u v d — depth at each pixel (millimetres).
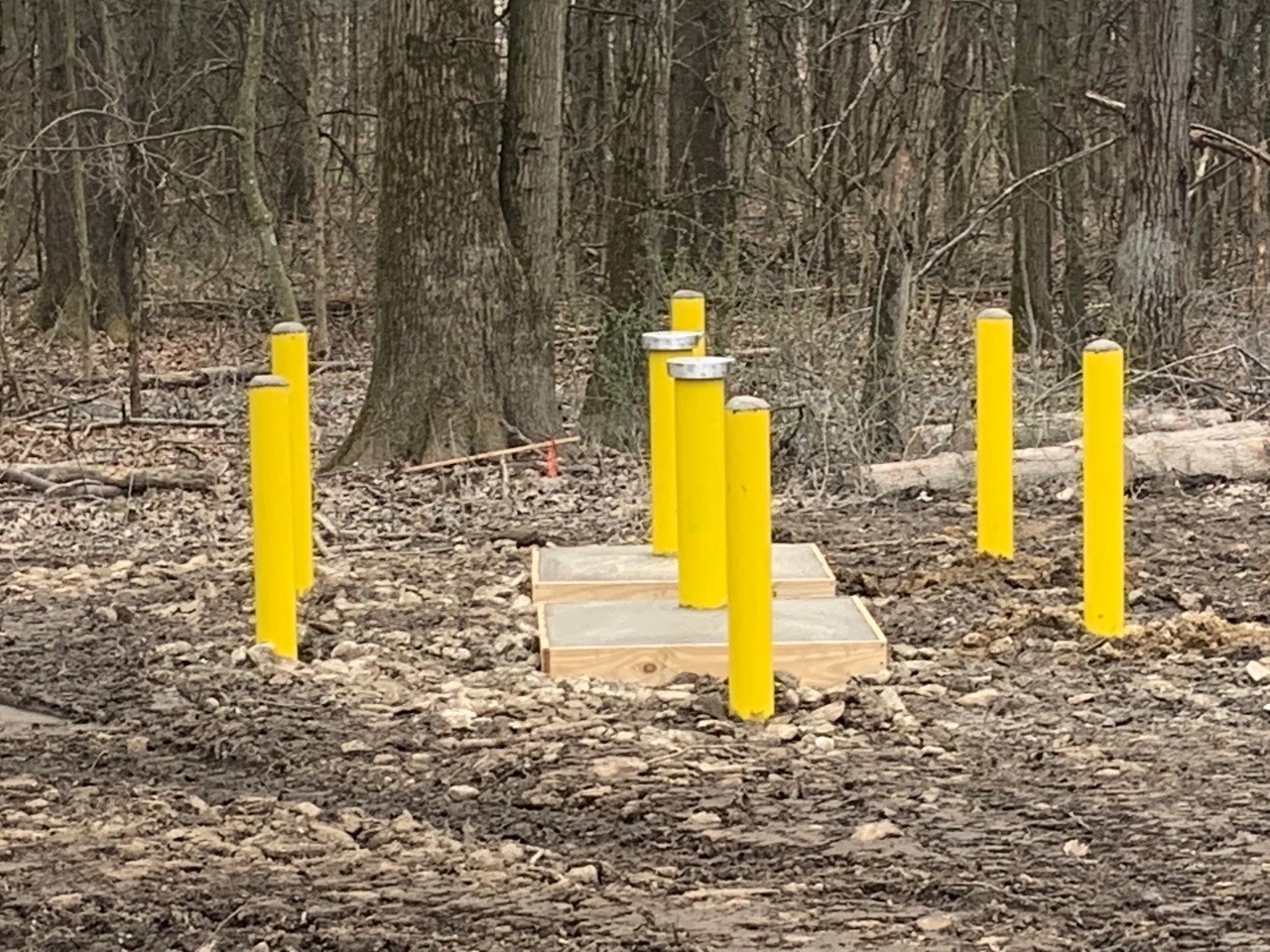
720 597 8188
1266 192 23453
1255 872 5254
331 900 5094
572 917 4957
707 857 5520
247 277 27609
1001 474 9734
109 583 9922
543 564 9188
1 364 20406
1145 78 17125
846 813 5883
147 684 7711
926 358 15406
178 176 23000
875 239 14305
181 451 15734
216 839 5680
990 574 9461
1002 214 23781
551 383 14805
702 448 8070
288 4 28156
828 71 18781
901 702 7176
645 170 15945
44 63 25219
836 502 12391
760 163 19344
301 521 9234
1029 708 7184
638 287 15711
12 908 5039
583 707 7172
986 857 5438
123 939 4805
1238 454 12547
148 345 24656
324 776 6430
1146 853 5441
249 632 8594
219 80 30641
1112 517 8102
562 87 14984
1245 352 15234
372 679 7727
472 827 5840
